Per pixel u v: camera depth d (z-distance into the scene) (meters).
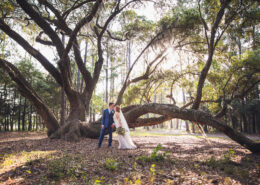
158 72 12.15
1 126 26.27
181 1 9.48
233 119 26.66
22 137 12.13
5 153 5.75
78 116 10.46
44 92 26.31
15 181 3.12
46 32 9.12
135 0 9.56
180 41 10.91
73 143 7.94
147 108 8.55
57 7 10.49
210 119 6.59
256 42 9.26
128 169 3.80
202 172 3.72
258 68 10.01
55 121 10.23
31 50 9.30
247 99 18.75
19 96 25.77
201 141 9.94
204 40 10.81
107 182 3.12
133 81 12.13
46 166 3.85
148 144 8.05
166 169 3.92
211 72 11.88
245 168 4.17
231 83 11.34
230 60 10.93
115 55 13.71
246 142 5.97
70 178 3.21
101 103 30.22
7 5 7.89
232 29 8.99
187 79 12.95
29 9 8.21
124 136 6.55
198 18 9.54
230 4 8.14
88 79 11.75
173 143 8.69
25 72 19.62
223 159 4.89
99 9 9.07
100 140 6.73
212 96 12.51
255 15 7.87
